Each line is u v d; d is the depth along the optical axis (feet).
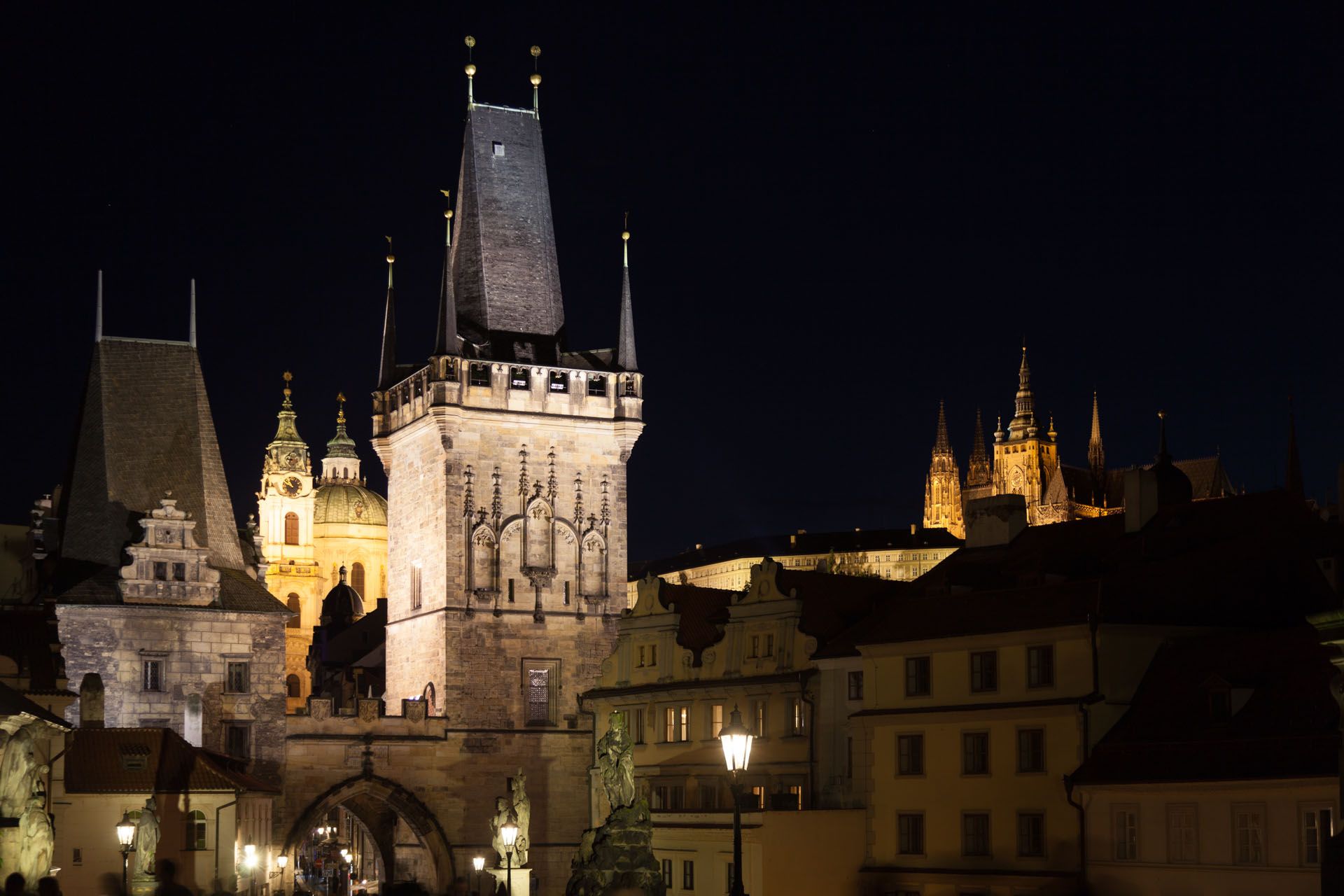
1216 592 292.61
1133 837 265.95
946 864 296.10
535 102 521.24
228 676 426.51
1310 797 240.32
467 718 467.52
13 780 214.48
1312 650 261.44
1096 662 279.28
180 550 424.46
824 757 336.49
